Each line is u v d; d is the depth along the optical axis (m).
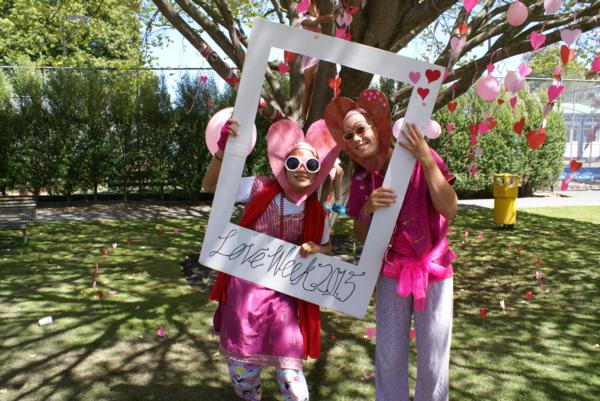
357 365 3.67
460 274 6.20
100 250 7.07
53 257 6.62
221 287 2.71
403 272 2.40
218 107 11.95
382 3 4.59
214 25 5.66
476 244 7.96
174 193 12.21
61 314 4.53
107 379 3.36
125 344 3.93
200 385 3.32
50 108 11.33
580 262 6.79
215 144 2.82
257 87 2.46
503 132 13.43
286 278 2.53
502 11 6.27
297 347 2.56
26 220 6.65
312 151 2.57
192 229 8.88
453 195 2.34
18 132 11.09
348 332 4.29
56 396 3.12
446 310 2.47
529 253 7.32
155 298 5.03
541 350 3.96
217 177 2.68
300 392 2.52
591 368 3.65
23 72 11.34
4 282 5.47
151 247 7.31
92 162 11.51
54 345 3.87
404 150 2.34
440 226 2.47
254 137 2.55
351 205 2.60
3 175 11.16
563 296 5.33
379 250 2.41
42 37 18.36
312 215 2.62
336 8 4.59
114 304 4.83
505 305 5.05
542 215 11.02
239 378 2.58
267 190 2.65
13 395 3.12
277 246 2.53
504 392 3.29
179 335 4.13
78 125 11.42
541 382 3.43
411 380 3.43
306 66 3.91
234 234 2.54
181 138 11.91
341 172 3.77
